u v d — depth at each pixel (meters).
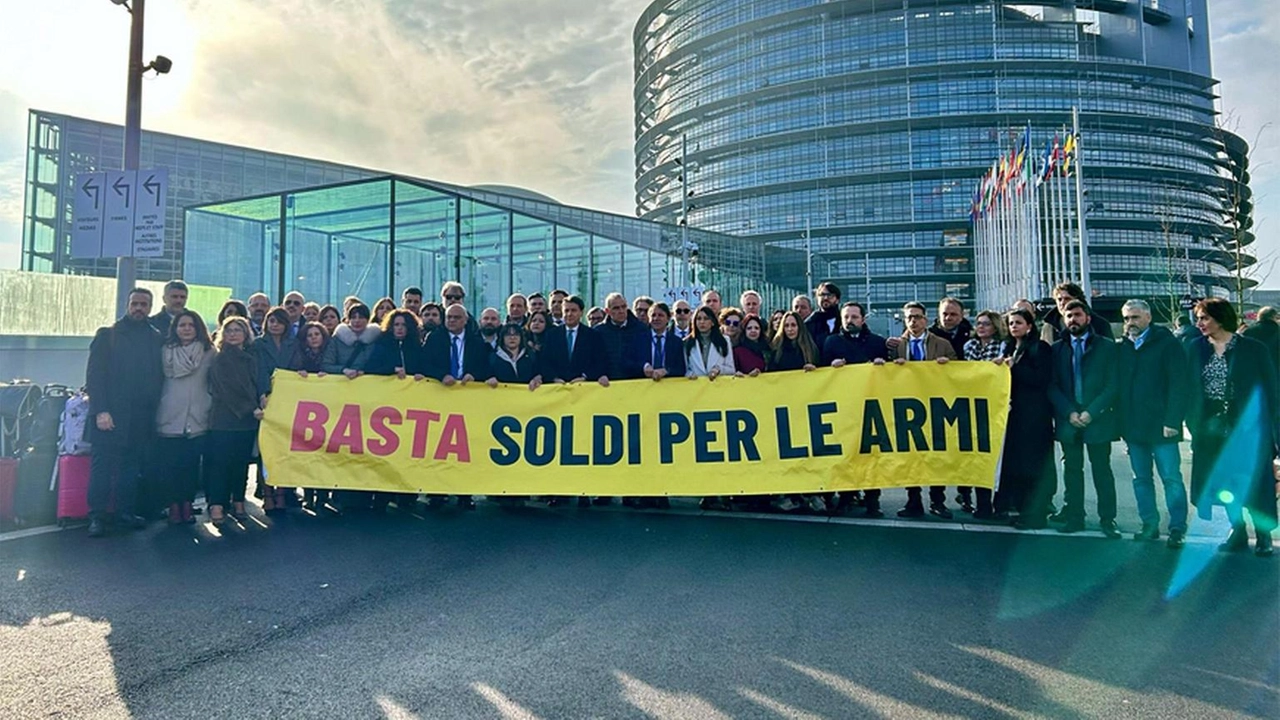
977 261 54.62
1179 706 2.98
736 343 6.95
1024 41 96.06
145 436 6.09
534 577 4.74
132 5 7.64
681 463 6.34
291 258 20.38
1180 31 104.69
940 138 96.62
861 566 4.96
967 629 3.82
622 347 7.21
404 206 19.36
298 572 4.87
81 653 3.56
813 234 103.00
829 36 101.12
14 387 6.45
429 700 3.07
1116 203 91.81
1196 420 5.38
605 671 3.34
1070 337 6.02
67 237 36.53
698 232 59.47
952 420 6.07
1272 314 5.77
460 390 6.61
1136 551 5.29
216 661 3.46
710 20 111.25
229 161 39.91
